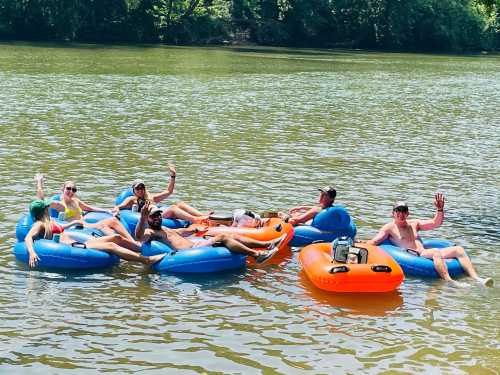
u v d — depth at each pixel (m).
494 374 7.43
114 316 8.55
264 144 19.69
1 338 7.86
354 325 8.55
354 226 11.68
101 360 7.46
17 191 13.75
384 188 15.34
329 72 45.69
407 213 10.78
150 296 9.20
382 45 82.12
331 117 25.61
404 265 10.27
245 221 11.18
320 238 11.38
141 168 16.12
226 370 7.35
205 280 9.83
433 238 12.03
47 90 29.17
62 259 9.94
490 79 45.91
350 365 7.54
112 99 27.44
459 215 13.52
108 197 13.66
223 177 15.59
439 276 10.19
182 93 30.41
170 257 10.09
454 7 83.19
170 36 71.25
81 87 30.81
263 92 32.38
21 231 10.60
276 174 16.11
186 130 21.38
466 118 26.80
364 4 80.31
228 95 30.55
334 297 9.40
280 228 11.02
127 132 20.58
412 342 8.13
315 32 79.06
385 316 8.84
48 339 7.89
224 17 74.88
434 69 53.53
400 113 27.50
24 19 64.94
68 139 19.11
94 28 67.94
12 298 8.95
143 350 7.72
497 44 88.44
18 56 46.03
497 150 20.25
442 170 17.34
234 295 9.35
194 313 8.73
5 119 21.75
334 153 18.86
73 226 10.94
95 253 10.05
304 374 7.31
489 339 8.27
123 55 51.81
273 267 10.45
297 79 39.75
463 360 7.72
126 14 69.31
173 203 13.45
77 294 9.16
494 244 11.83
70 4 65.62
